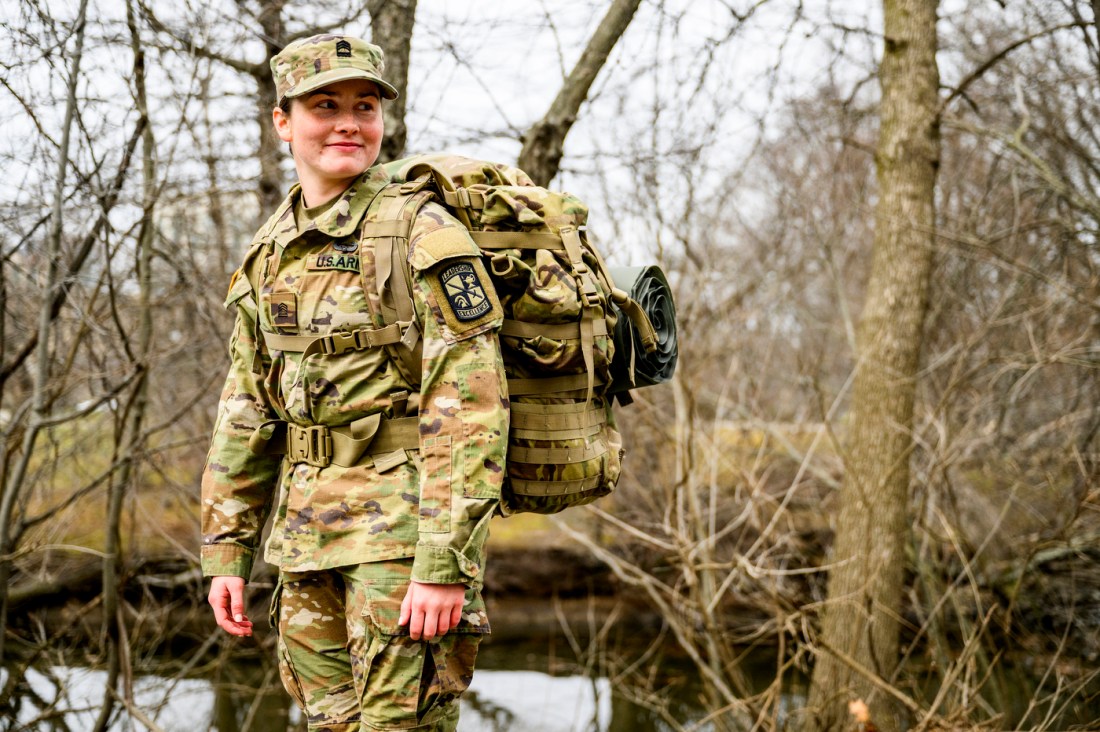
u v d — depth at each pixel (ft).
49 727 18.31
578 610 31.83
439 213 6.25
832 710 20.51
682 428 21.94
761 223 34.22
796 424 28.37
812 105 28.27
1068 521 21.13
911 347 23.16
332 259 6.39
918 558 23.67
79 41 13.05
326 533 6.33
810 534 26.94
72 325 17.19
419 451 6.16
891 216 23.26
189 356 20.24
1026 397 26.71
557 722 26.30
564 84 14.29
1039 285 25.48
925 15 23.35
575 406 6.64
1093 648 22.89
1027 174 23.97
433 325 5.99
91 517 24.53
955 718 15.15
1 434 15.98
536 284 6.37
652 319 7.57
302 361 6.40
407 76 13.60
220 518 7.02
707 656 24.44
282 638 6.81
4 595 16.53
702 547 21.49
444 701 6.41
